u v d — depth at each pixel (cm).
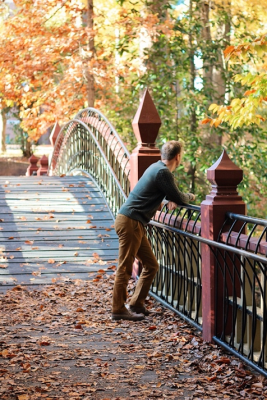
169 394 391
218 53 1544
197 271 553
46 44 1722
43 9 1703
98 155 1223
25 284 747
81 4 1711
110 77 1700
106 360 468
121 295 596
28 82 1873
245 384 407
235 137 1395
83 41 1723
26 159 3353
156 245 698
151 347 505
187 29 1493
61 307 646
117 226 592
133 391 396
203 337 521
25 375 425
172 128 1423
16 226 959
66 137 1672
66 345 507
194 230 576
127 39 1538
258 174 1393
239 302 473
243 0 1608
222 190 498
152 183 579
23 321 589
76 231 950
